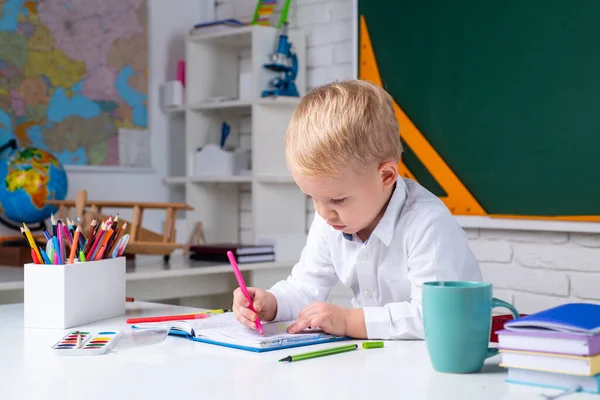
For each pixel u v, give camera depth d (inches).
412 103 107.1
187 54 129.0
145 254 104.4
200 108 127.2
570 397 31.4
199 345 44.8
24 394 33.9
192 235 120.9
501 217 98.4
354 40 113.0
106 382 35.9
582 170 91.0
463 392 32.8
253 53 119.4
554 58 93.0
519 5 95.9
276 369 37.9
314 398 32.1
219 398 32.4
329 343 45.4
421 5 105.4
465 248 51.7
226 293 111.5
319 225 57.2
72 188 119.3
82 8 121.3
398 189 52.1
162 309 60.4
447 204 103.9
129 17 127.6
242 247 105.8
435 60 104.3
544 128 94.3
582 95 90.8
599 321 33.5
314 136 44.5
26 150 106.5
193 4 136.4
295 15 125.1
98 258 56.1
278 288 55.5
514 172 97.2
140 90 129.0
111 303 56.5
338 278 58.8
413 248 50.6
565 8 91.8
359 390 33.4
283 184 122.9
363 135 44.8
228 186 133.3
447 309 36.1
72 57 120.2
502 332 34.7
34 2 115.8
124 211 126.1
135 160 128.1
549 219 94.0
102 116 124.0
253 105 119.3
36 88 116.1
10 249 100.1
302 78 123.0
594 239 92.1
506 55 97.4
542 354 33.2
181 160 135.2
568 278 94.4
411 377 35.9
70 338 46.4
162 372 37.7
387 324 46.4
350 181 45.1
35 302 52.2
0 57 112.4
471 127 101.1
